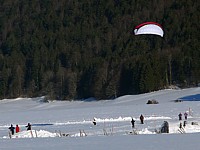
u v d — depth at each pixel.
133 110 195.00
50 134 100.31
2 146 67.19
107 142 68.44
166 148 58.66
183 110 176.12
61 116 189.25
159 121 132.75
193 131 93.62
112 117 162.88
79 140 73.81
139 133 94.38
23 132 102.25
